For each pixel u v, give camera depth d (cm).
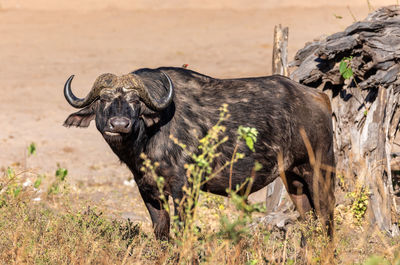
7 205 2531
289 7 13388
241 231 1717
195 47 9406
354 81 2980
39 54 9281
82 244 2164
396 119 2994
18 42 10256
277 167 2559
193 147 2388
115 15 13112
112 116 2230
